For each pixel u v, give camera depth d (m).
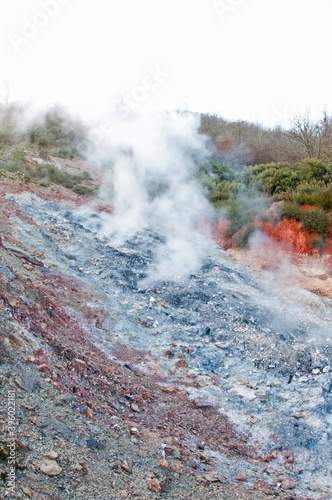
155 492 3.03
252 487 3.62
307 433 4.79
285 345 6.86
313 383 5.93
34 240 9.02
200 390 5.52
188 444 4.13
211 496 3.25
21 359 3.75
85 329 6.20
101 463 3.11
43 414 3.29
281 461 4.34
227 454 4.22
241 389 5.72
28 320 4.64
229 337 7.14
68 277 7.82
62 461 2.88
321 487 3.94
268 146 21.61
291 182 13.55
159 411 4.66
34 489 2.49
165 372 5.82
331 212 10.73
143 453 3.51
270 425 4.88
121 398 4.57
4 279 5.04
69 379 4.17
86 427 3.48
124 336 6.60
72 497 2.60
